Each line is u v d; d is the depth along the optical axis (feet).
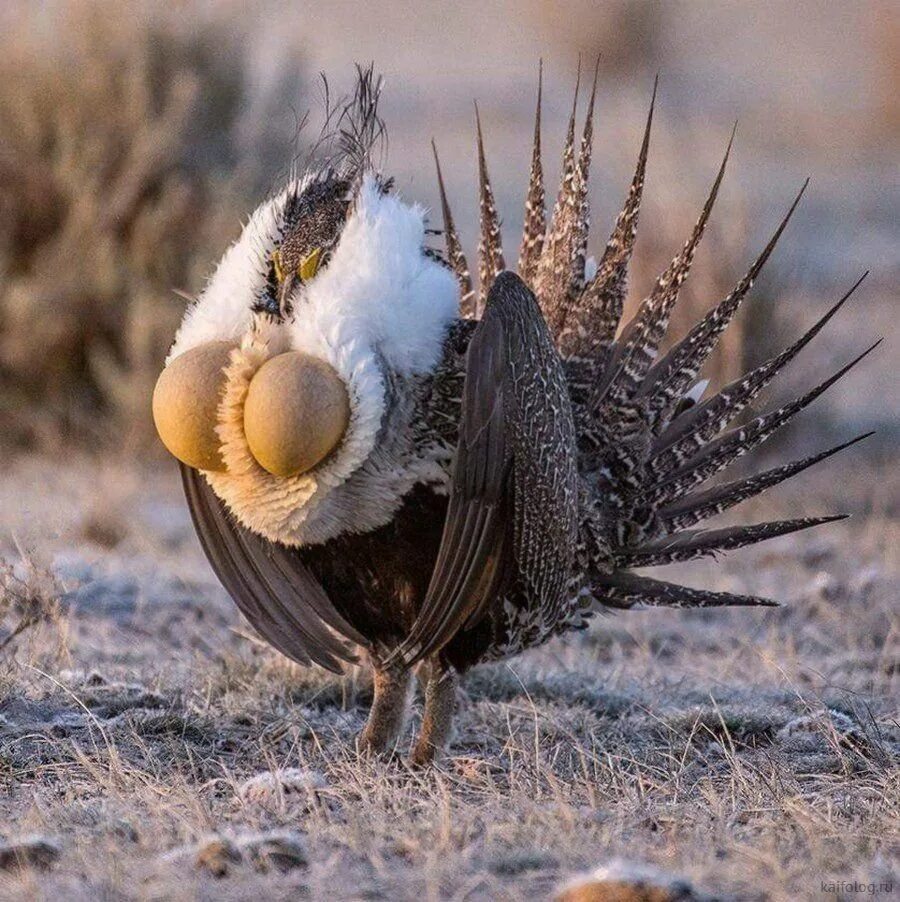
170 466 53.21
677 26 155.33
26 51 55.31
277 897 18.56
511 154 102.58
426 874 19.01
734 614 38.58
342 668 25.88
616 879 18.11
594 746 26.58
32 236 54.85
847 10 177.78
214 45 56.44
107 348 54.80
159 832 21.44
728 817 22.75
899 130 118.93
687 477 27.76
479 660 25.58
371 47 157.07
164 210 54.13
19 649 31.04
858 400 61.98
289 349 23.59
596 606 27.94
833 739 26.18
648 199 57.21
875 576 39.40
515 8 168.76
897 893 18.65
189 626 34.91
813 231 87.97
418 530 24.32
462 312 27.91
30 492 46.32
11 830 22.02
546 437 23.85
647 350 27.25
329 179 25.04
